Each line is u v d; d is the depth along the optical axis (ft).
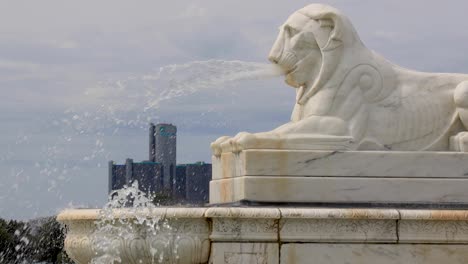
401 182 38.14
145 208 35.32
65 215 37.35
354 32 40.93
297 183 37.55
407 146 40.29
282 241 35.01
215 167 42.39
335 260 35.19
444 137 40.68
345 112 39.81
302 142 38.40
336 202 37.68
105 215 35.83
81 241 36.63
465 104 40.29
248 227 35.01
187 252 35.12
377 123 40.06
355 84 40.24
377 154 38.19
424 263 35.60
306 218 34.96
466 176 38.58
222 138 41.78
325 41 40.57
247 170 37.47
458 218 35.53
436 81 41.24
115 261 35.76
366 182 37.91
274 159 37.58
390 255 35.45
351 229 35.32
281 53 41.14
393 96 40.57
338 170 37.88
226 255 34.88
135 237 35.40
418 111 40.52
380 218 35.22
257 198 37.32
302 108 41.45
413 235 35.60
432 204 38.19
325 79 40.34
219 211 34.76
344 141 38.86
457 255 35.76
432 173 38.42
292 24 41.14
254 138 37.93
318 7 41.27
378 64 40.78
